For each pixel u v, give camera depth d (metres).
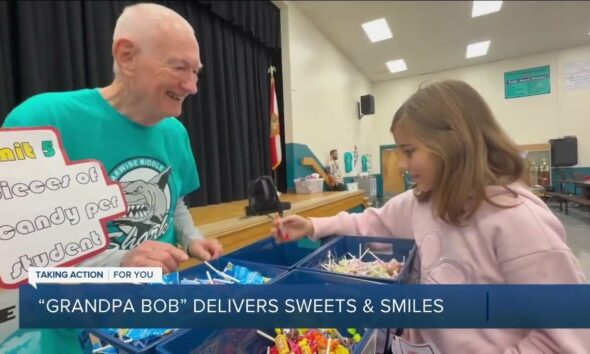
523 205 0.58
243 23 2.99
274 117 3.42
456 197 0.61
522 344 0.52
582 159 4.57
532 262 0.53
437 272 0.67
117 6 2.01
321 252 0.87
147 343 0.47
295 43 3.77
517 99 5.34
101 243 0.47
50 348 0.61
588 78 4.52
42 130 0.43
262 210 1.88
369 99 5.89
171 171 0.91
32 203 0.41
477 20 4.22
